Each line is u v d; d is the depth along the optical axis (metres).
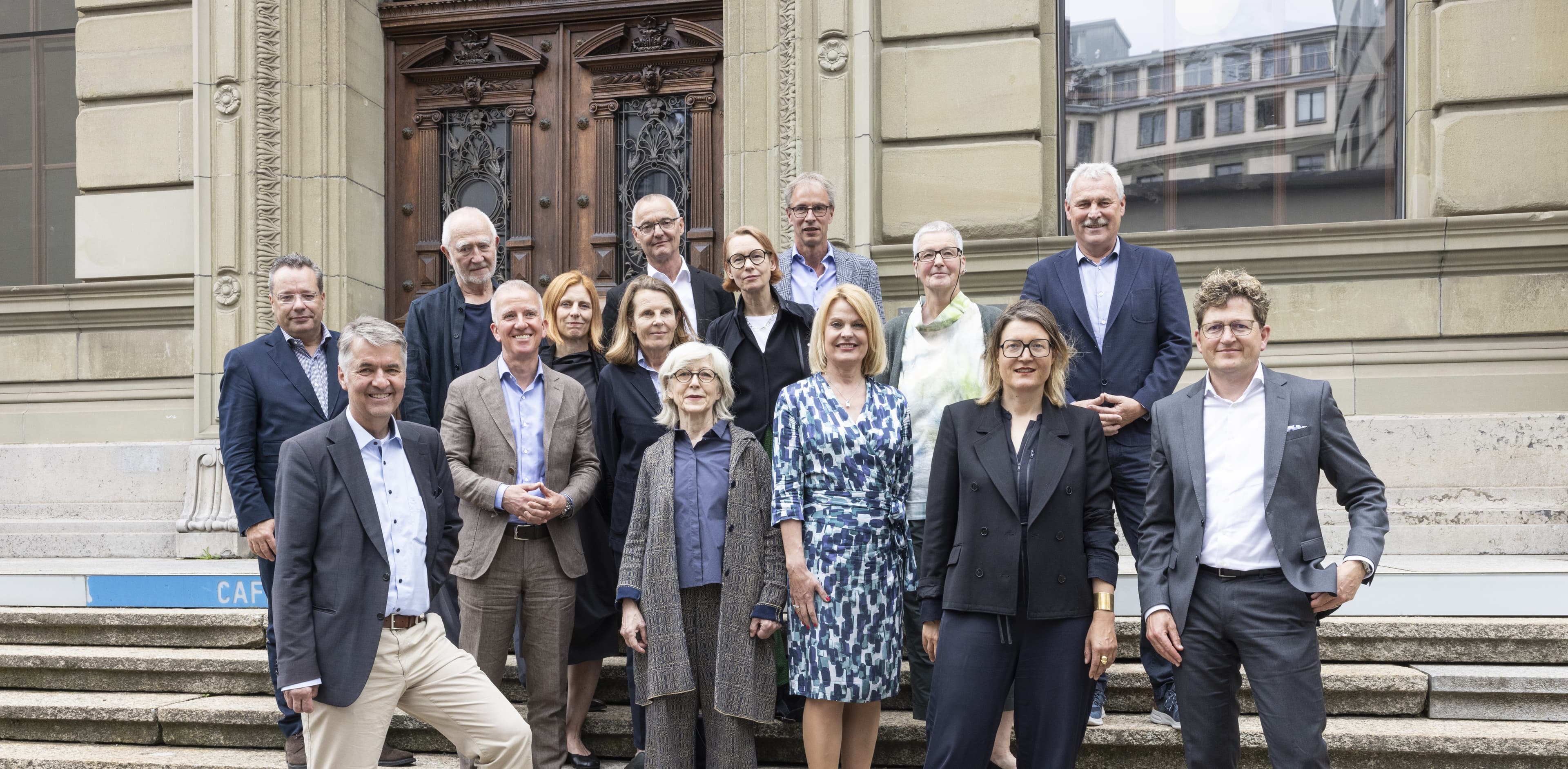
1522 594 4.09
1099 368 3.80
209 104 6.24
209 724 4.11
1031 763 3.12
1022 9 5.75
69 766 3.96
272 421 3.88
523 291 3.76
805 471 3.45
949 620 3.18
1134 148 6.02
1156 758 3.68
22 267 6.93
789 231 5.77
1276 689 2.87
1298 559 2.88
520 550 3.64
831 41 5.75
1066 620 3.10
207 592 4.80
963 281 5.79
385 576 2.94
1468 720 3.73
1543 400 5.35
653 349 3.83
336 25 6.30
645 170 6.38
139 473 6.29
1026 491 3.14
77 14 6.90
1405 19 5.79
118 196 6.52
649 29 6.34
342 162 6.27
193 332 6.38
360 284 6.39
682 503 3.50
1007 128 5.75
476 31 6.57
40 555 6.25
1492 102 5.47
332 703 2.84
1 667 4.46
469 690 3.04
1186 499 3.03
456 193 6.60
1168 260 3.85
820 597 3.34
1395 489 5.38
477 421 3.72
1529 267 5.39
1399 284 5.52
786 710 3.84
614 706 4.19
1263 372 3.06
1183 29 6.00
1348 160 5.86
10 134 6.96
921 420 3.73
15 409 6.59
